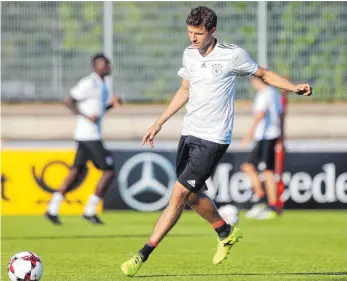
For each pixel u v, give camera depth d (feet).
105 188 153.89
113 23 203.51
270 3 201.46
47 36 204.33
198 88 88.69
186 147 90.22
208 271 100.53
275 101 165.48
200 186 89.56
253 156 166.81
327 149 174.50
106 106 154.81
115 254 116.06
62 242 129.80
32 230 146.00
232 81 88.99
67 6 203.72
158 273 98.99
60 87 205.36
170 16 203.72
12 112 208.23
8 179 170.60
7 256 114.62
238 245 125.80
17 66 204.95
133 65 204.54
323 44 203.72
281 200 168.86
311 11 202.59
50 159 171.12
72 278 95.50
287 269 102.17
